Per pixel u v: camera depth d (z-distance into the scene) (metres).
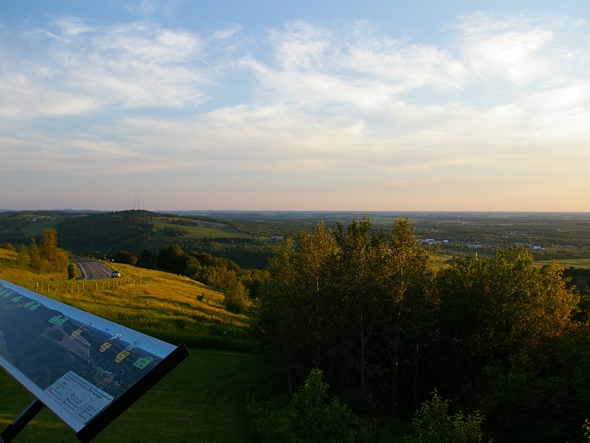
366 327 27.77
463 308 28.78
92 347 4.25
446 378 28.61
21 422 4.71
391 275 26.38
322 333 27.08
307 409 18.25
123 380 3.49
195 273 92.12
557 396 18.66
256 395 24.41
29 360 4.41
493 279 28.39
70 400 3.53
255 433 19.41
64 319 5.16
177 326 37.31
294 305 27.05
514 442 19.62
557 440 18.48
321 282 27.83
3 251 69.50
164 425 19.59
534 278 28.16
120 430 18.47
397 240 27.23
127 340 4.13
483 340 27.56
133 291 51.56
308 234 29.61
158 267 107.31
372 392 26.38
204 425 20.22
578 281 53.34
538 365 27.12
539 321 27.42
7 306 6.20
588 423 15.24
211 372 28.03
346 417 21.16
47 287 43.31
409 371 30.14
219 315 47.81
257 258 125.50
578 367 19.12
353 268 26.52
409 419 25.83
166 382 25.50
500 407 19.75
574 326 29.22
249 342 35.84
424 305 26.06
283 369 26.48
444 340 28.78
